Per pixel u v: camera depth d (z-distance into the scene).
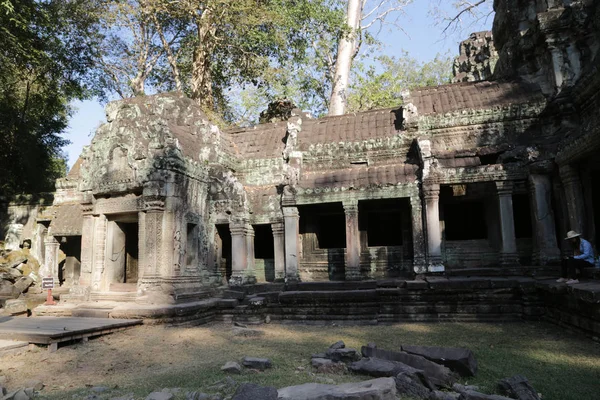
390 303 13.48
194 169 15.86
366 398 5.27
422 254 14.60
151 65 29.38
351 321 13.28
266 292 15.14
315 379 6.78
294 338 10.66
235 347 9.65
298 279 15.56
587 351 8.44
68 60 25.19
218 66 27.17
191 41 26.66
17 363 8.46
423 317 13.20
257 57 24.06
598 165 13.16
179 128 16.67
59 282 22.39
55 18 22.75
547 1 17.03
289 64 25.09
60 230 20.22
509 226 14.28
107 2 23.19
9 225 24.80
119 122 15.63
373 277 16.64
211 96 26.31
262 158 18.97
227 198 16.66
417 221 14.80
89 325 10.91
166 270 14.10
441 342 9.71
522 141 15.86
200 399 5.86
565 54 15.99
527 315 12.34
